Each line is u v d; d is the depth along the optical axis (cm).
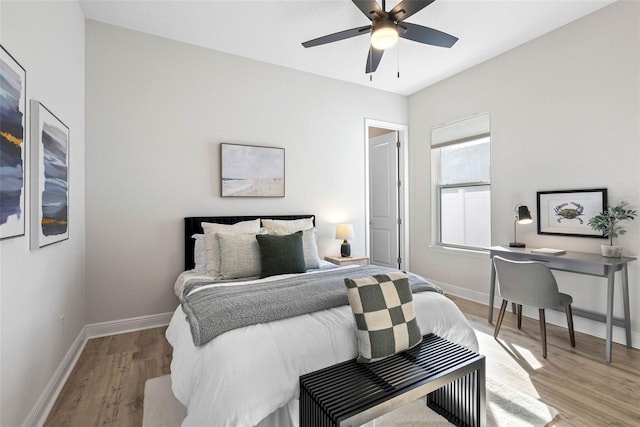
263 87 352
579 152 279
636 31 244
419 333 166
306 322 161
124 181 285
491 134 352
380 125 438
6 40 131
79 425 163
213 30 291
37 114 157
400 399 128
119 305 284
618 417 166
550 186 300
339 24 282
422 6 194
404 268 459
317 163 388
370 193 519
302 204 379
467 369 149
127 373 214
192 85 315
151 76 297
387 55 341
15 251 139
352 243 414
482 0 250
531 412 170
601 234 265
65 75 212
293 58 346
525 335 273
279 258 254
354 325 164
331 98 398
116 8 259
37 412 161
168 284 304
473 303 367
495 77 346
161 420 165
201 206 319
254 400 125
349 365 149
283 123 365
